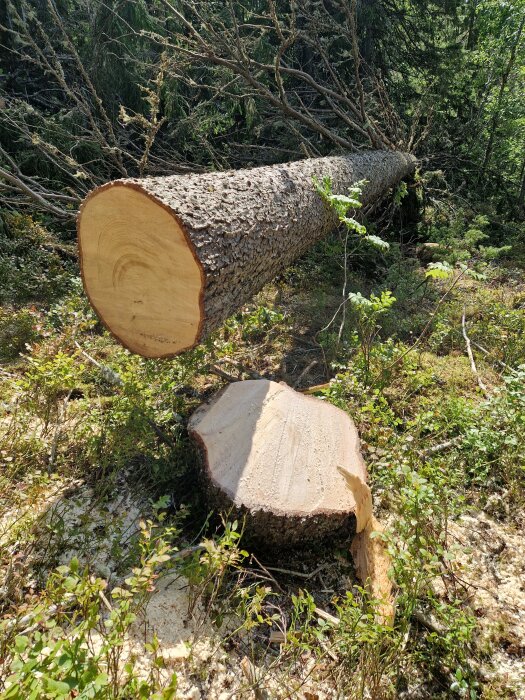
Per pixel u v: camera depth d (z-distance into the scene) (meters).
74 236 5.22
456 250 5.36
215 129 6.25
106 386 3.02
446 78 7.35
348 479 2.11
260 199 2.71
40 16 6.27
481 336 4.14
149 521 1.69
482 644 1.82
